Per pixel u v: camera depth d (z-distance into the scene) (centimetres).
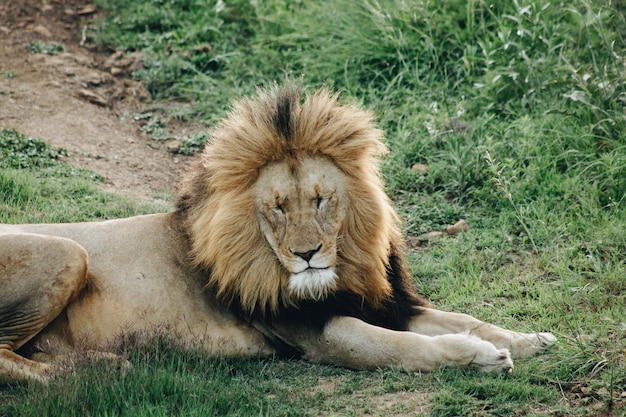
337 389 902
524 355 945
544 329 1012
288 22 2052
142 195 1541
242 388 909
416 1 1869
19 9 2206
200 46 2053
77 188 1483
